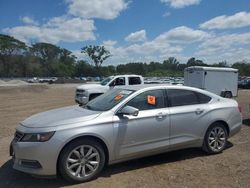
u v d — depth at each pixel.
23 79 91.94
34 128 4.93
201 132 6.30
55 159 4.82
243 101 20.95
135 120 5.49
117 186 4.86
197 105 6.34
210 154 6.53
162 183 4.97
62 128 4.91
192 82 23.31
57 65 117.81
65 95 29.53
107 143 5.21
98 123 5.15
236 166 5.75
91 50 116.50
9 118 12.66
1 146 7.48
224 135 6.68
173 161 6.09
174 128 5.93
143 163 5.97
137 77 17.58
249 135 8.40
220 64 91.19
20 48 105.38
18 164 4.98
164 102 5.96
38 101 22.12
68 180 4.97
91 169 5.11
